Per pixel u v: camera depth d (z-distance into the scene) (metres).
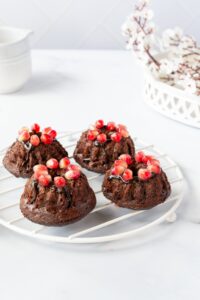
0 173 0.65
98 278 0.51
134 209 0.57
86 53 1.00
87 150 0.65
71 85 0.88
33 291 0.49
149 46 0.81
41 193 0.55
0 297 0.49
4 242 0.55
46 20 0.99
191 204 0.61
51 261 0.53
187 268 0.52
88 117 0.79
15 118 0.79
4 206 0.58
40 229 0.55
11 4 0.98
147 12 0.79
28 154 0.63
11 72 0.82
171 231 0.57
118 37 1.00
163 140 0.73
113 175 0.58
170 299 0.49
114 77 0.91
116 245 0.55
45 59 0.97
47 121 0.78
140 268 0.52
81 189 0.56
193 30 0.98
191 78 0.73
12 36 0.86
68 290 0.50
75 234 0.53
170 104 0.79
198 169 0.67
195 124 0.75
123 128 0.66
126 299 0.49
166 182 0.59
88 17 0.99
